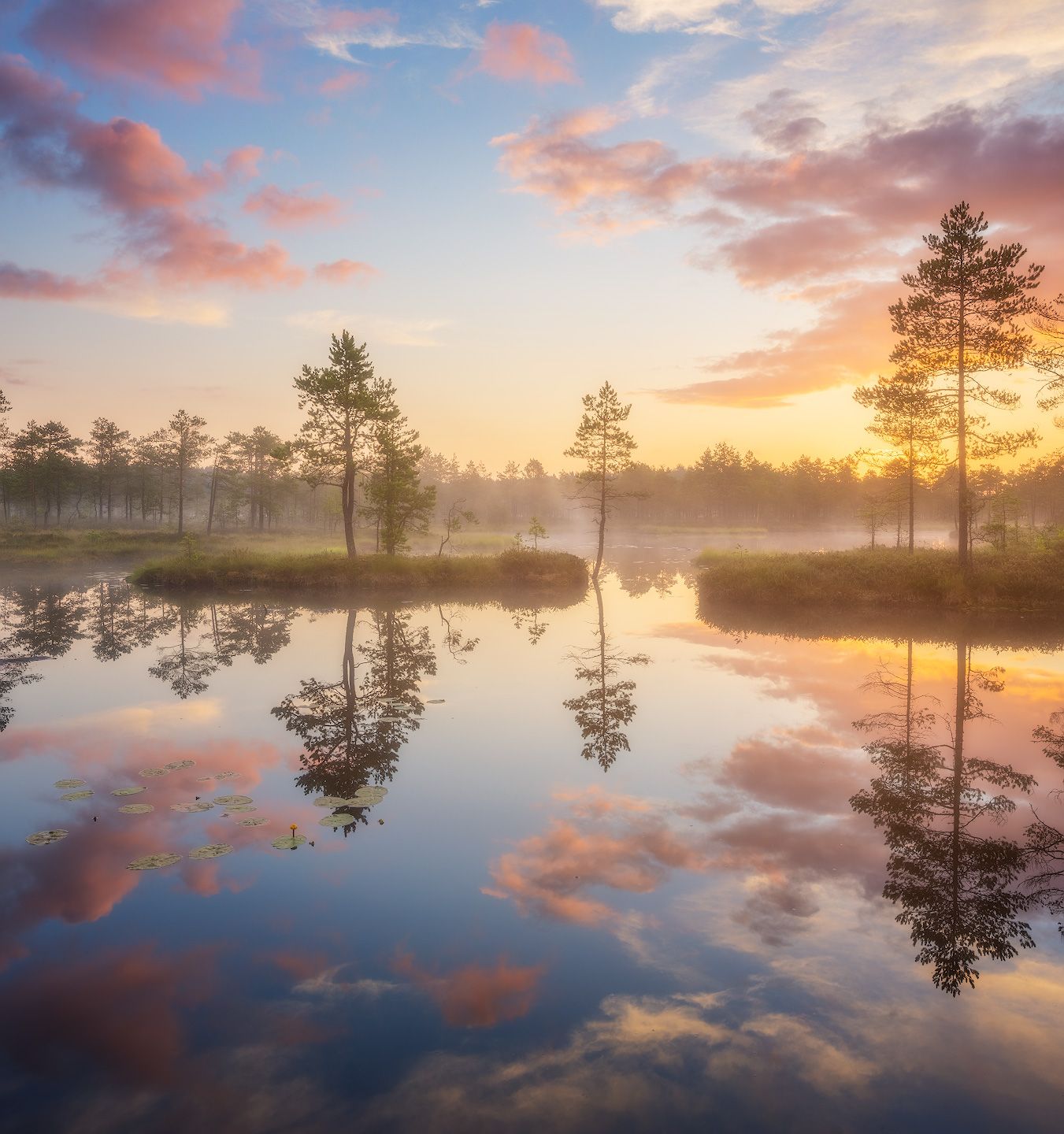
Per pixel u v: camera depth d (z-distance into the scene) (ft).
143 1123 14.61
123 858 27.17
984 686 55.47
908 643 74.59
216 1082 15.74
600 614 100.42
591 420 152.97
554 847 28.09
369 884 25.03
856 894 24.25
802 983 19.33
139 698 53.16
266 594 124.67
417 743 41.86
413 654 70.38
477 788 34.68
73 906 23.61
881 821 30.58
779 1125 14.43
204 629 86.74
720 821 30.60
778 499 431.02
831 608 100.99
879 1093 15.31
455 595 124.36
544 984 19.33
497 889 24.62
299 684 57.67
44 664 65.92
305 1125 14.47
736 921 22.52
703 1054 16.60
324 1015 18.04
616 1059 16.43
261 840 28.71
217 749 40.91
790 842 28.40
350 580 132.67
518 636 81.35
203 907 23.44
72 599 115.65
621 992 18.94
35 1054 16.67
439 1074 15.98
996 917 22.76
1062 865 26.23
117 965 20.24
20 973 19.85
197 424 249.75
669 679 58.70
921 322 102.89
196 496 373.40
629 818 30.94
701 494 459.32
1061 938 21.56
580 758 39.04
